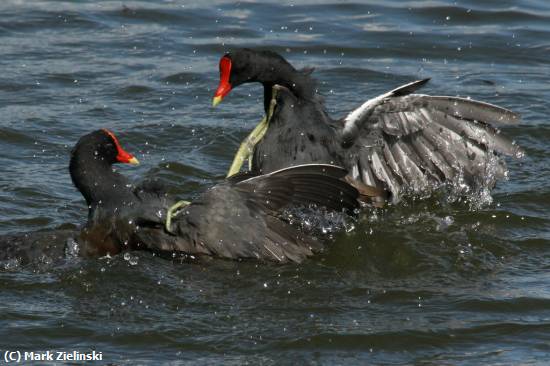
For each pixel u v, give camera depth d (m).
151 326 9.69
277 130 12.32
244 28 20.17
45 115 15.84
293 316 9.94
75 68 17.92
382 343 9.45
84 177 11.22
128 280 10.56
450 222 12.34
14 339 9.41
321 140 12.34
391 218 12.43
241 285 10.54
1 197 12.85
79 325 9.69
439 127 12.99
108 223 11.14
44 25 19.97
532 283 10.72
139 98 16.80
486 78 17.86
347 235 11.81
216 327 9.70
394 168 13.03
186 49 19.09
